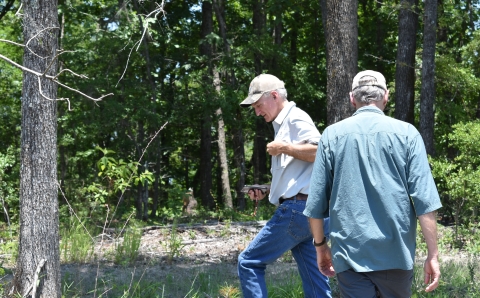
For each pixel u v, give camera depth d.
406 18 16.34
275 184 4.58
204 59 21.41
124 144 20.06
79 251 9.03
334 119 11.63
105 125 18.72
